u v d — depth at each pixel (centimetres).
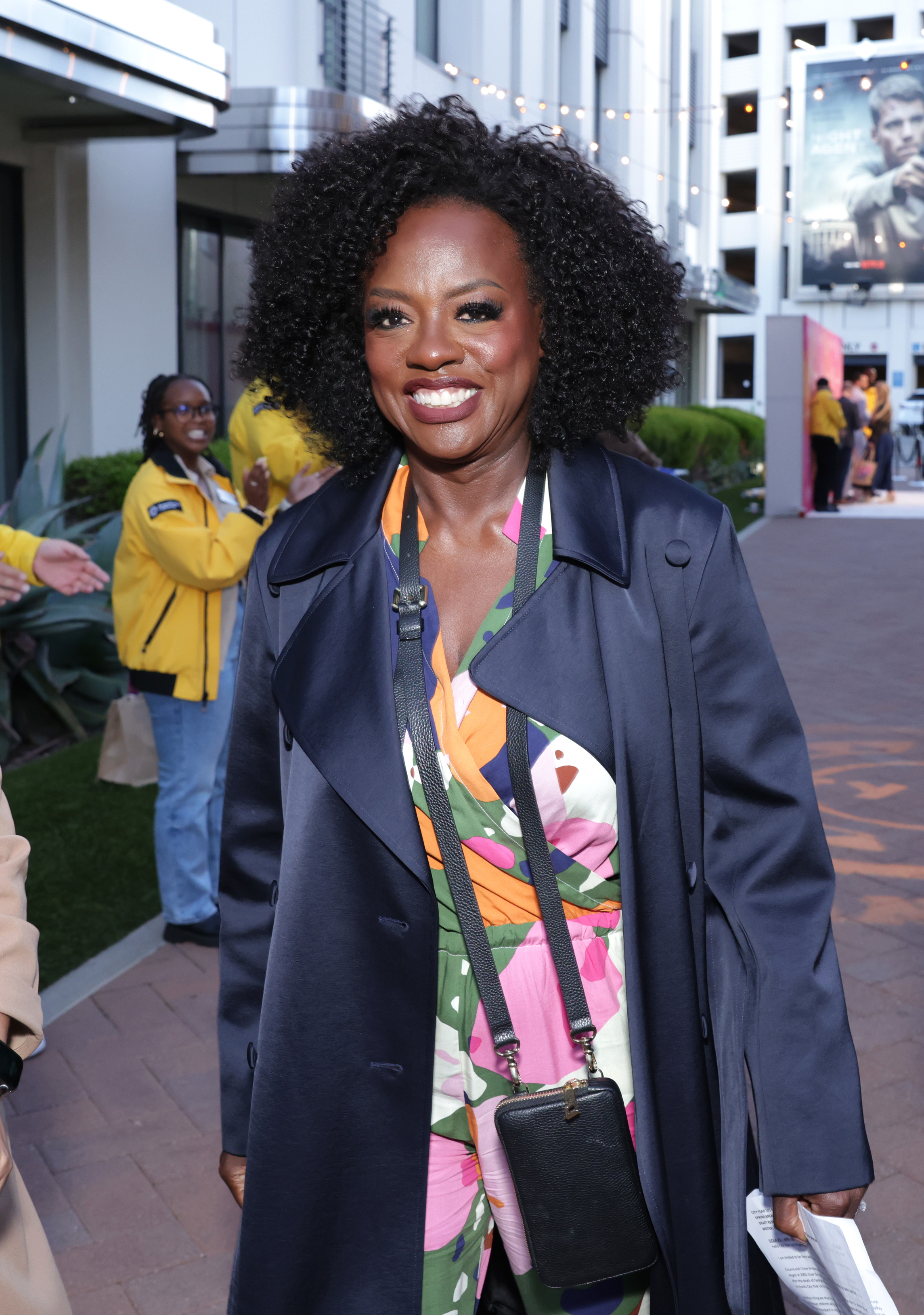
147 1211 282
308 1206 151
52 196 966
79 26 713
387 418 163
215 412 413
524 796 143
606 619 146
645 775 145
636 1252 143
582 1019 145
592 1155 142
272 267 170
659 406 2073
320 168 162
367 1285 153
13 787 584
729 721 150
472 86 1620
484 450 152
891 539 1518
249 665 165
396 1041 150
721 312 3150
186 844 412
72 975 396
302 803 153
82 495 916
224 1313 249
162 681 402
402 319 149
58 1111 322
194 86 817
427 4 1572
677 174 2764
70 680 683
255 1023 169
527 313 151
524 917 149
